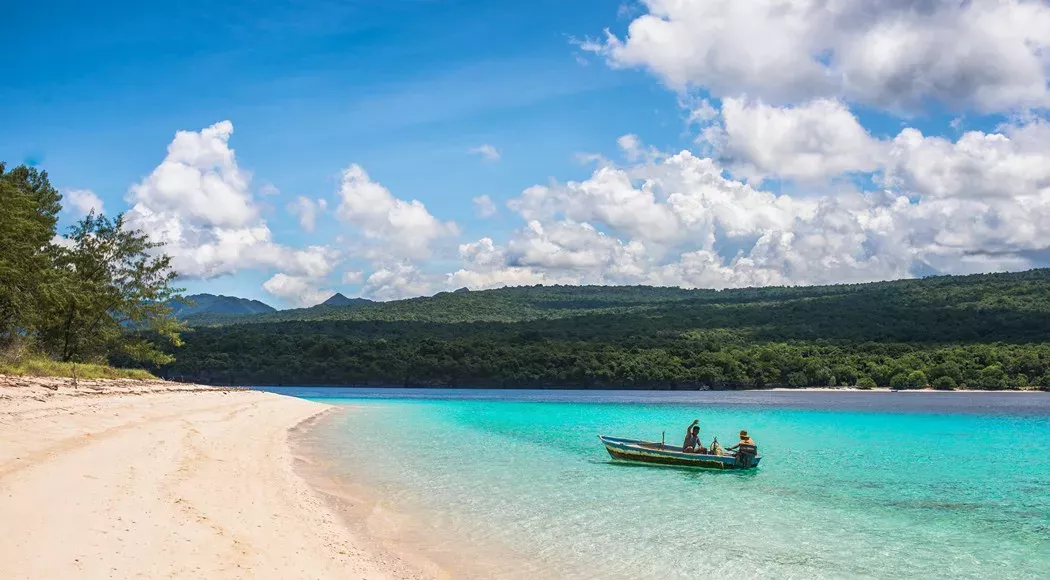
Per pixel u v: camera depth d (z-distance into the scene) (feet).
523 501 67.67
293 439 111.34
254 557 37.68
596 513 63.46
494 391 406.62
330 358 424.87
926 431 162.50
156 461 60.80
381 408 213.46
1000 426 176.04
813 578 45.88
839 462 105.09
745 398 348.38
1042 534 59.77
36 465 49.39
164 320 185.57
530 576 43.96
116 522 38.29
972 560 51.47
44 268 147.43
